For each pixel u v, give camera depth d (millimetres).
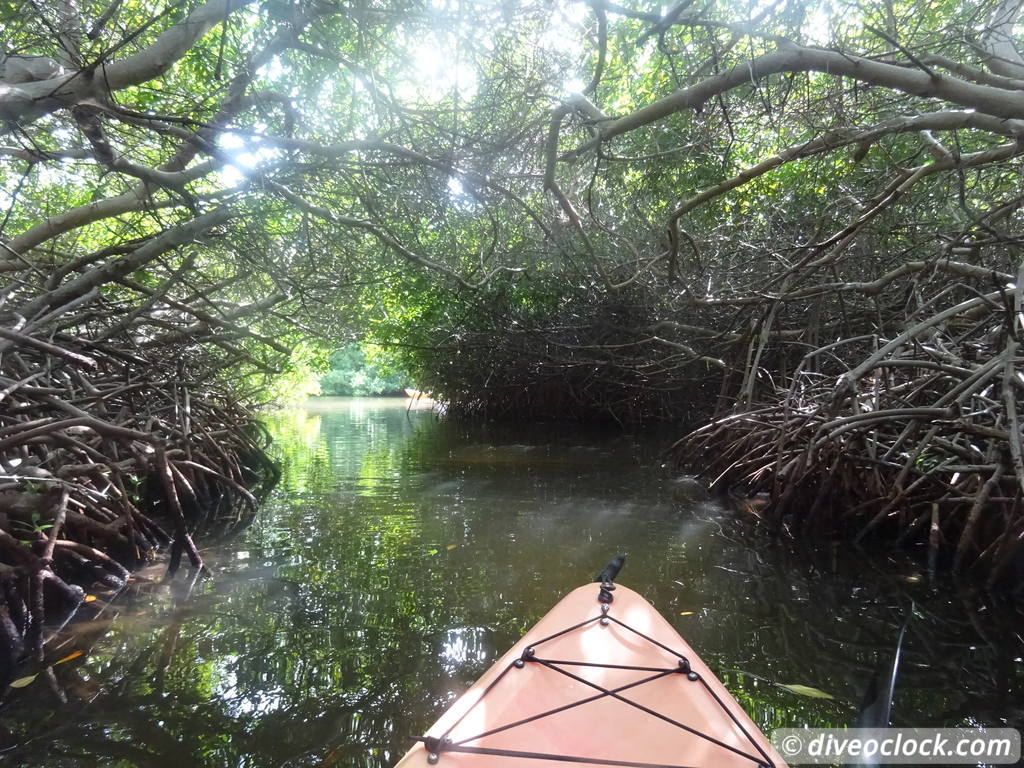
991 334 5328
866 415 4871
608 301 10945
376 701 2676
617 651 2314
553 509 6125
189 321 8141
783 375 8930
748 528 5402
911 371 6086
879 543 4945
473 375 15945
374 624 3445
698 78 5043
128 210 5641
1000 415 4508
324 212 5527
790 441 5887
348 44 5070
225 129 4016
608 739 1800
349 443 11539
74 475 4539
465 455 9883
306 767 2254
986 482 4355
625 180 7895
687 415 13391
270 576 4273
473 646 3166
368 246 8211
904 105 5219
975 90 3156
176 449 6336
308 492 7121
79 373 5492
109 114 3787
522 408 16188
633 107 6902
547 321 12609
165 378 7617
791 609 3631
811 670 2914
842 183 7410
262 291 8906
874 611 3613
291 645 3207
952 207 7117
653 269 8633
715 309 10203
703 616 3531
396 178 6074
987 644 3178
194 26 3775
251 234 6090
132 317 6328
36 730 2506
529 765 1675
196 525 5793
